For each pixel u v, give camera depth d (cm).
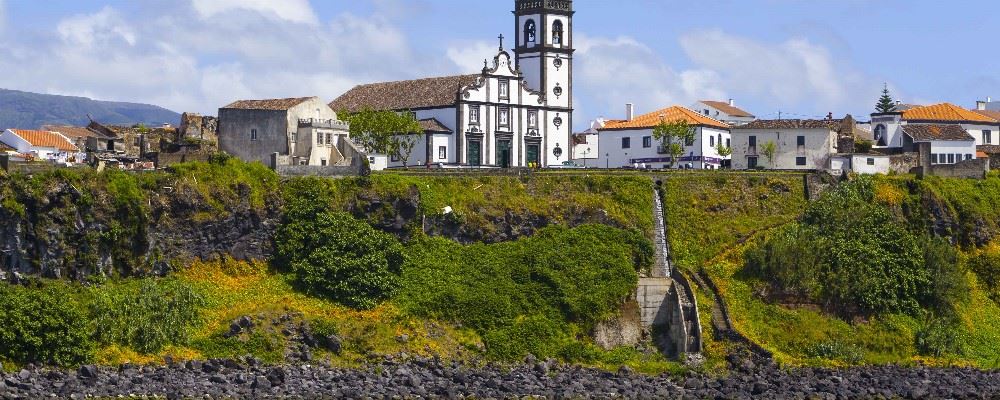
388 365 14900
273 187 16812
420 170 18450
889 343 16475
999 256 18475
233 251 16338
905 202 18888
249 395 13288
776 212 18675
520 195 18138
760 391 14350
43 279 15138
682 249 17762
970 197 19375
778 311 16600
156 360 14388
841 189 18862
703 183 18850
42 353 13900
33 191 15250
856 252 17425
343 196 17062
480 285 16438
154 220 15925
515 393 13862
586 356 15712
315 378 14150
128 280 15650
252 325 15088
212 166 16625
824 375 15200
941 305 17250
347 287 15925
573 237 17462
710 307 16588
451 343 15538
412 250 16925
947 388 14638
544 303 16288
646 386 14500
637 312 16625
